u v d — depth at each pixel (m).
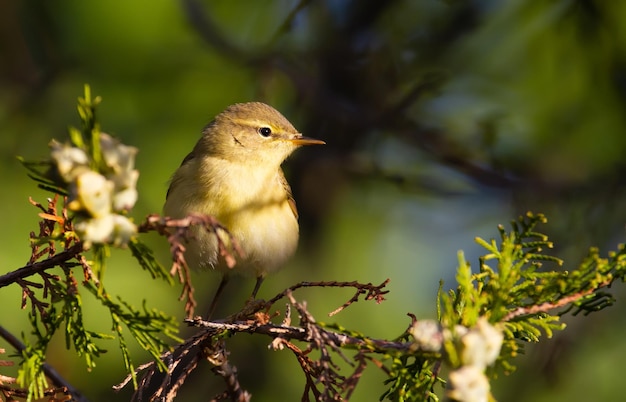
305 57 13.41
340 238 13.33
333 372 5.09
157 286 11.20
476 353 4.59
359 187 13.73
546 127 13.30
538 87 13.05
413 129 13.53
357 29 13.77
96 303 10.68
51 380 6.02
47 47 12.70
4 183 11.83
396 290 13.02
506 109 13.47
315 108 13.27
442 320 5.11
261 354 11.69
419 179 13.65
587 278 5.26
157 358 4.89
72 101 12.73
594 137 13.08
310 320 5.23
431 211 13.77
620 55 12.24
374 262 13.28
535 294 5.32
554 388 11.45
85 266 5.18
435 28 13.67
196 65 12.71
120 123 12.34
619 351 11.73
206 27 12.44
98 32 12.27
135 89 12.48
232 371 6.30
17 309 10.55
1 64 12.72
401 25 13.77
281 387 11.58
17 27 12.60
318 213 13.38
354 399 11.02
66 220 5.18
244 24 13.29
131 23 12.20
